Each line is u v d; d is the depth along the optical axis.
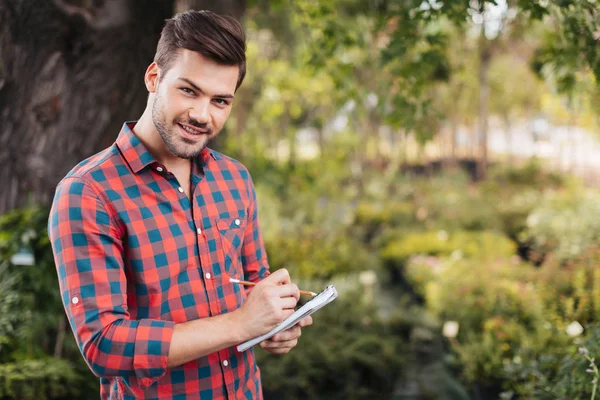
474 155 17.55
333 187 10.32
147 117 1.18
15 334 2.40
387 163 15.36
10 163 2.64
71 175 1.12
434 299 4.25
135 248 1.12
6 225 2.58
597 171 11.98
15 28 2.49
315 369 3.23
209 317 1.08
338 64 3.57
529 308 3.30
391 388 3.41
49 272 2.59
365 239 8.30
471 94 12.94
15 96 2.56
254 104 8.73
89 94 2.66
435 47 2.79
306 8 3.44
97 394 2.51
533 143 14.35
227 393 1.23
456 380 3.51
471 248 5.90
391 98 2.95
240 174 1.37
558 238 5.53
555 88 2.37
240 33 1.10
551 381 2.10
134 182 1.14
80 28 2.57
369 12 3.29
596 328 1.94
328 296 1.09
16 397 2.22
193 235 1.19
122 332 1.01
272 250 5.71
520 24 4.18
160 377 1.08
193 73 1.05
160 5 2.72
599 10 1.86
